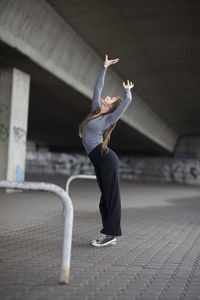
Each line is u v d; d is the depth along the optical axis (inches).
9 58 506.6
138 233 253.8
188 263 169.9
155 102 970.1
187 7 462.9
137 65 701.3
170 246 210.7
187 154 1444.4
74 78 628.1
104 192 196.2
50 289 125.4
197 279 143.6
